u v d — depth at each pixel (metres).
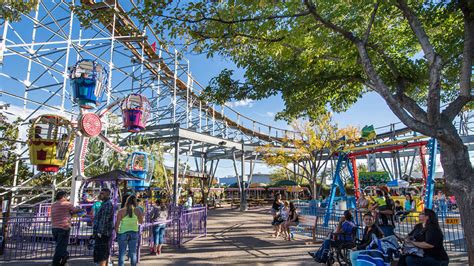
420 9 7.25
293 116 10.34
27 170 17.94
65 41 16.89
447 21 7.76
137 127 11.52
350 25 7.17
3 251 8.95
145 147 22.73
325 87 8.88
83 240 10.39
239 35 6.68
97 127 10.84
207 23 6.51
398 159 33.94
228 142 27.20
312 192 26.22
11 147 16.03
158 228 9.47
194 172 31.88
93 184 19.50
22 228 10.03
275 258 8.80
